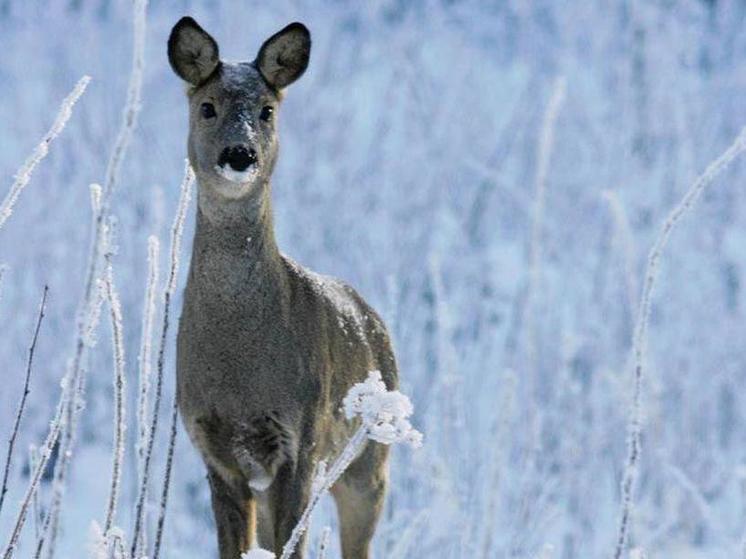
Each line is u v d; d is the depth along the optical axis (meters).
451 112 19.03
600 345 13.76
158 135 17.02
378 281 14.48
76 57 18.12
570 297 15.38
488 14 23.66
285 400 8.50
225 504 8.64
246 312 8.41
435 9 23.27
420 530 9.63
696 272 15.95
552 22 23.33
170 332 12.78
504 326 15.31
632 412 7.44
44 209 14.95
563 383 12.40
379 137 17.50
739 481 12.45
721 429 13.95
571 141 18.47
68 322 13.73
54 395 13.27
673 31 20.12
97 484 12.35
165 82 18.17
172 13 20.48
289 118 17.30
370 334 9.49
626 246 11.50
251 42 19.09
